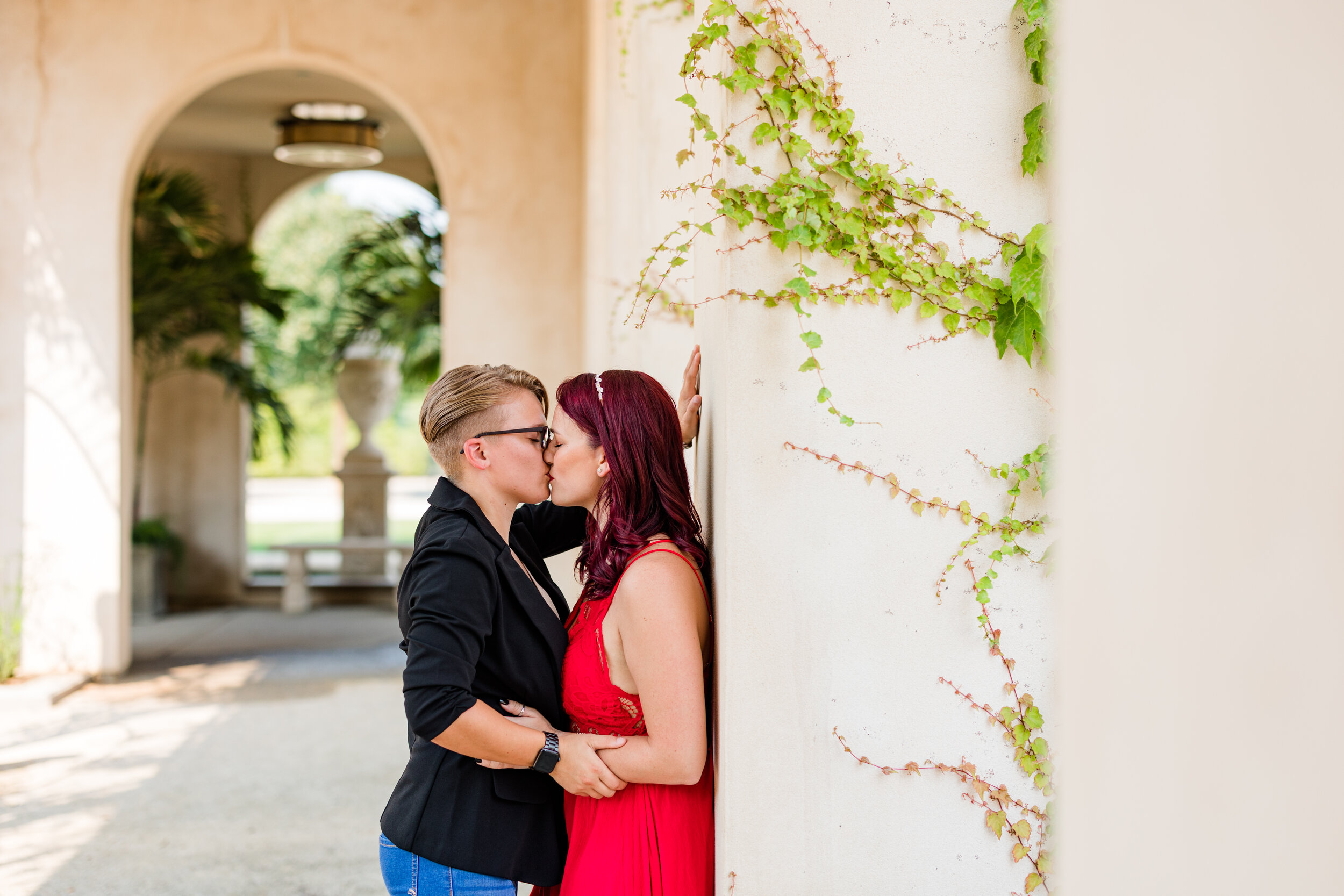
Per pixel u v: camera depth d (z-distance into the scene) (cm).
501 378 202
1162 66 56
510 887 191
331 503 2203
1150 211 56
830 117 189
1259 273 51
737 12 187
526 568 215
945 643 196
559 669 197
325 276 2153
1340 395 48
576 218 722
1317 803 48
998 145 196
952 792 196
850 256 193
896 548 195
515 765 181
